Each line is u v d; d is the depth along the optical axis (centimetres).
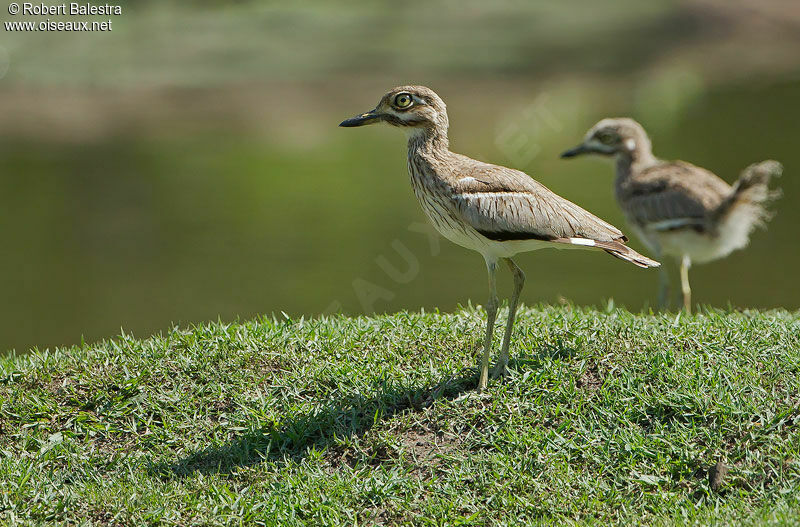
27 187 2211
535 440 750
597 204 2008
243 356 865
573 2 3394
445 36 3062
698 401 754
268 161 2377
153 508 718
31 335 1591
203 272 1831
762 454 716
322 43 2966
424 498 721
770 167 1220
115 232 2019
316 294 1706
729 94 2752
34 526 698
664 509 691
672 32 3172
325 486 730
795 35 3180
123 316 1653
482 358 797
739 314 952
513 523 687
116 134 2495
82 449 788
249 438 787
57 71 2700
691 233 1278
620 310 947
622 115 2459
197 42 2858
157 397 829
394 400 802
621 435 743
